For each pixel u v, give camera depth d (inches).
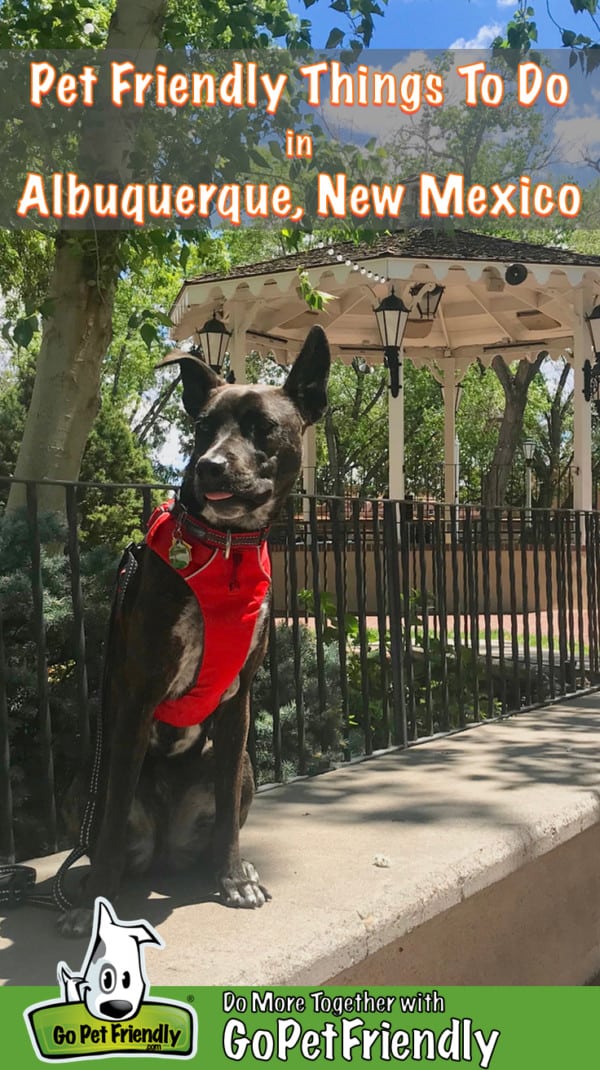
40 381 209.8
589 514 266.7
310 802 144.8
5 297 317.4
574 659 259.3
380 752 179.5
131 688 95.2
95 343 211.5
